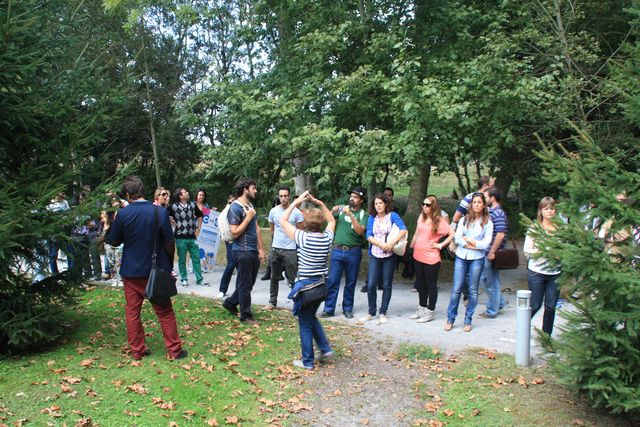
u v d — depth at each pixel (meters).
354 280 8.17
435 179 29.98
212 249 12.08
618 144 9.45
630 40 11.97
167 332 5.78
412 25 10.91
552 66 9.92
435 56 10.86
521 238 16.81
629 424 4.56
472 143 9.71
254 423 4.60
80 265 6.16
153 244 5.65
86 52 7.53
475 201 7.25
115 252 9.89
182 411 4.63
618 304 4.19
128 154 25.11
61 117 5.99
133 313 5.68
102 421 4.34
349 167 9.77
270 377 5.57
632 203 4.34
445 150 9.67
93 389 4.88
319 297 5.69
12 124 5.54
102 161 6.38
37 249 5.76
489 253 7.89
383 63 10.74
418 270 7.97
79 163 6.09
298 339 6.85
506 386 5.43
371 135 9.48
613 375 4.04
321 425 4.66
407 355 6.35
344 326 7.64
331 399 5.16
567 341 4.47
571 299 4.33
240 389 5.21
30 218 5.33
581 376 4.32
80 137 5.93
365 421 4.73
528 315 5.98
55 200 5.91
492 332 7.37
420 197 13.84
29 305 5.66
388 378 5.69
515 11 11.12
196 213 10.85
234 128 10.74
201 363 5.70
